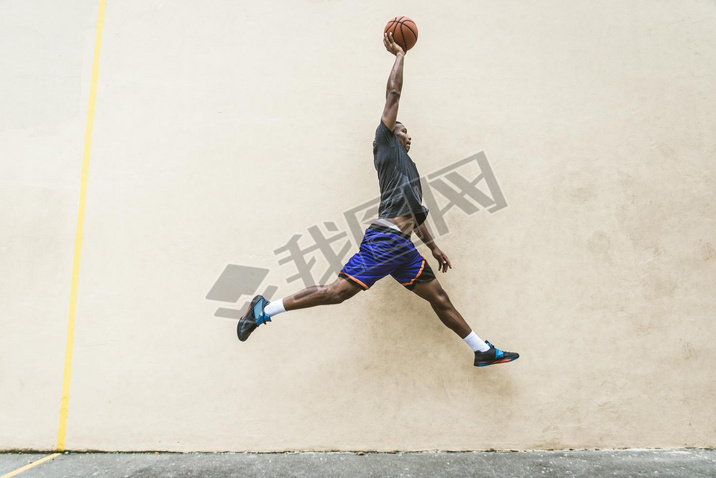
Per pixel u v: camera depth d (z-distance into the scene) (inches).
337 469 97.9
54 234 116.6
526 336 110.8
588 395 109.5
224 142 118.6
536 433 108.1
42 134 120.4
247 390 110.3
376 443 107.7
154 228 116.3
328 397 109.5
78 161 119.1
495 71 119.4
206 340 112.3
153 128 119.6
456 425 108.2
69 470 99.3
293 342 111.3
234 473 96.4
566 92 118.8
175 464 101.7
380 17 121.6
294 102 119.3
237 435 108.8
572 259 113.6
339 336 111.3
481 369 109.7
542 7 121.7
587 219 114.8
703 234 114.7
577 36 120.8
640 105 118.5
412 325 111.1
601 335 111.3
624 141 117.3
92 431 110.0
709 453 105.3
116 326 113.3
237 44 122.0
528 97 118.6
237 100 120.0
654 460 101.6
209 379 110.9
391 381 109.5
